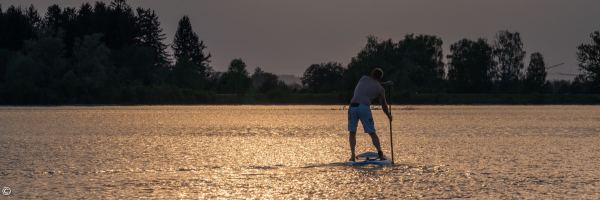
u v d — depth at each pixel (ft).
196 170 41.47
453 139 71.20
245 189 33.19
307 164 45.16
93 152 54.65
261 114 173.58
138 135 79.25
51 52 355.36
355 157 48.47
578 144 63.41
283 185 34.60
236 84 431.84
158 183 35.29
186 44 594.65
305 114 175.52
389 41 480.64
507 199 30.07
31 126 102.83
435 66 494.18
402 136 76.84
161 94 336.29
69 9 538.47
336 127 100.94
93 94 329.93
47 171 40.73
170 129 94.12
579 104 363.56
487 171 40.55
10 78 353.10
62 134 81.05
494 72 483.10
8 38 458.50
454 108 258.37
